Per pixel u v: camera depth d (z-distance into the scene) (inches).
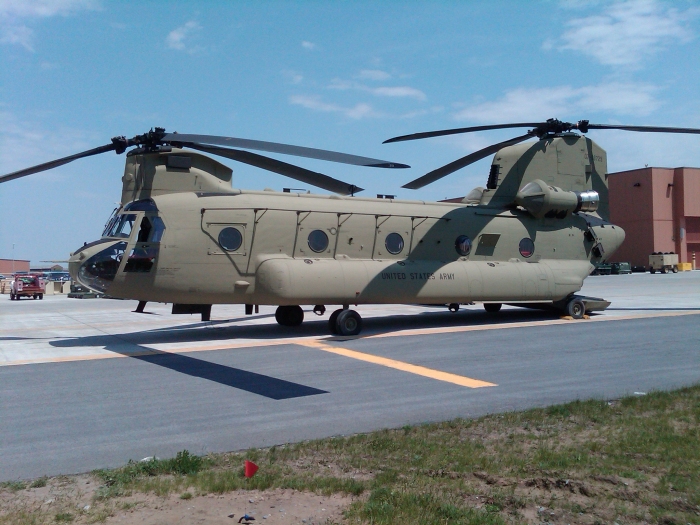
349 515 197.3
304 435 290.5
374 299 645.3
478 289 700.7
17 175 567.5
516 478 228.7
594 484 221.6
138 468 241.9
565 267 770.8
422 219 701.9
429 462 245.9
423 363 467.2
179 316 900.0
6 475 241.9
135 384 403.2
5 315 998.4
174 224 587.2
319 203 659.4
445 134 668.7
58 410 340.5
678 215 2517.2
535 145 775.1
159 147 609.3
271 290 602.5
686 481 221.9
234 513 201.0
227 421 315.3
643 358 478.3
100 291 580.1
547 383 396.2
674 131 700.0
